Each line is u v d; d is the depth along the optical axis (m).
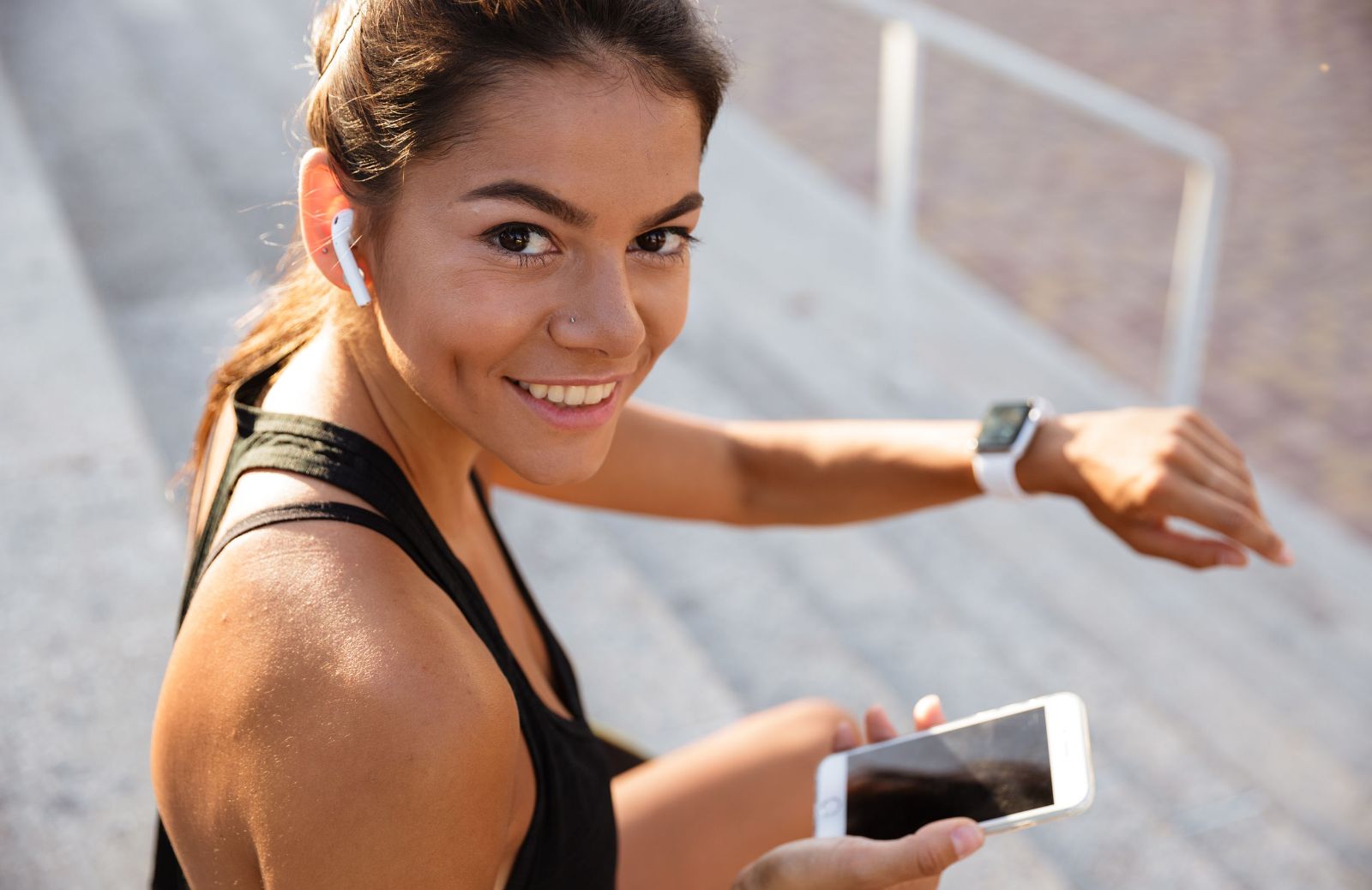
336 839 0.90
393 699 0.91
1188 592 3.21
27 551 2.07
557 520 2.82
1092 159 7.00
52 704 1.80
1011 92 7.89
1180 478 1.46
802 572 2.96
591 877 1.27
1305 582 3.40
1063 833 2.30
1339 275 5.75
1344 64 8.11
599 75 0.93
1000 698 2.60
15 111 3.79
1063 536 3.29
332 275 1.06
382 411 1.14
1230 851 2.32
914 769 1.30
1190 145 3.11
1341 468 4.50
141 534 2.11
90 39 5.48
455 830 0.93
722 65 0.99
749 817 1.59
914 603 2.88
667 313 1.06
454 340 0.99
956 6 9.35
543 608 2.53
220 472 1.16
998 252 6.02
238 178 4.29
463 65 0.93
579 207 0.95
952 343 4.34
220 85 5.06
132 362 3.25
